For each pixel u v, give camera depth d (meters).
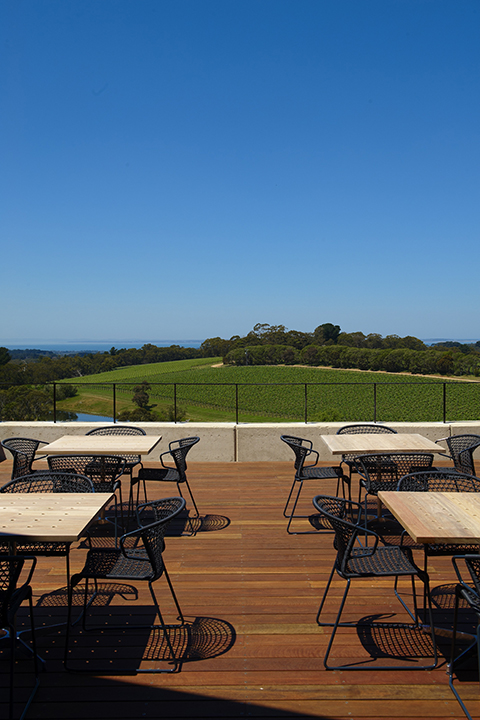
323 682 1.88
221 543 3.39
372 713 1.70
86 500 2.43
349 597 2.60
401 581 2.82
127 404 40.44
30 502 2.38
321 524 3.77
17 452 3.45
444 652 2.09
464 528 1.96
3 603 1.71
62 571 2.97
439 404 33.66
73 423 6.11
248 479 5.14
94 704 1.77
